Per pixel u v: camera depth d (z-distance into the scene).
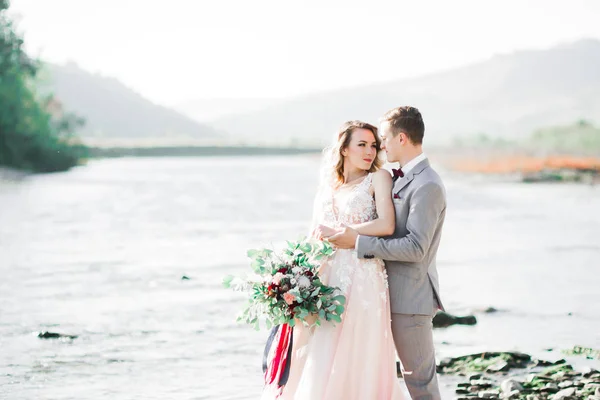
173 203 28.78
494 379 6.91
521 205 28.42
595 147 67.81
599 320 9.48
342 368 5.02
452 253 15.56
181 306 10.20
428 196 4.97
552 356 7.75
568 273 13.09
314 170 63.41
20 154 59.16
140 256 14.85
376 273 5.12
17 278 12.32
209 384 6.88
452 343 8.33
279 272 5.05
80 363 7.52
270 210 25.44
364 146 5.25
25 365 7.43
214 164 81.50
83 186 40.66
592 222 22.16
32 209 26.17
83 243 16.95
